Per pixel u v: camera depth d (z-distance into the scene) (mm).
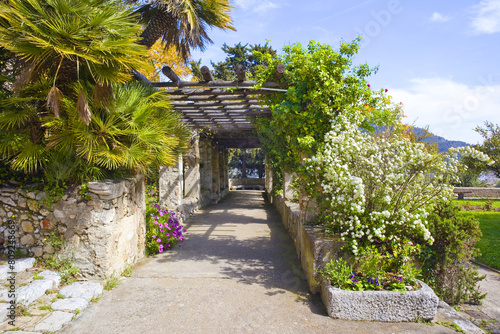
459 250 3943
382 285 3375
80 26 3344
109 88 3727
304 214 4887
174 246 5980
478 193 18750
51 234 3906
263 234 7105
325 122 4672
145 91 4461
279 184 10836
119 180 4234
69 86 3666
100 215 3863
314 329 3020
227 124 9109
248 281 4207
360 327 3070
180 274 4414
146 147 4035
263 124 6578
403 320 3189
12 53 3668
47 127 3670
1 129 3615
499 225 8820
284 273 4523
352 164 4008
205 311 3357
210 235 6965
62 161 3869
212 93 5207
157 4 5172
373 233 3627
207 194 12648
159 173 8414
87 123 3355
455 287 3951
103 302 3500
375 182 3748
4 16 2971
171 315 3256
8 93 3775
